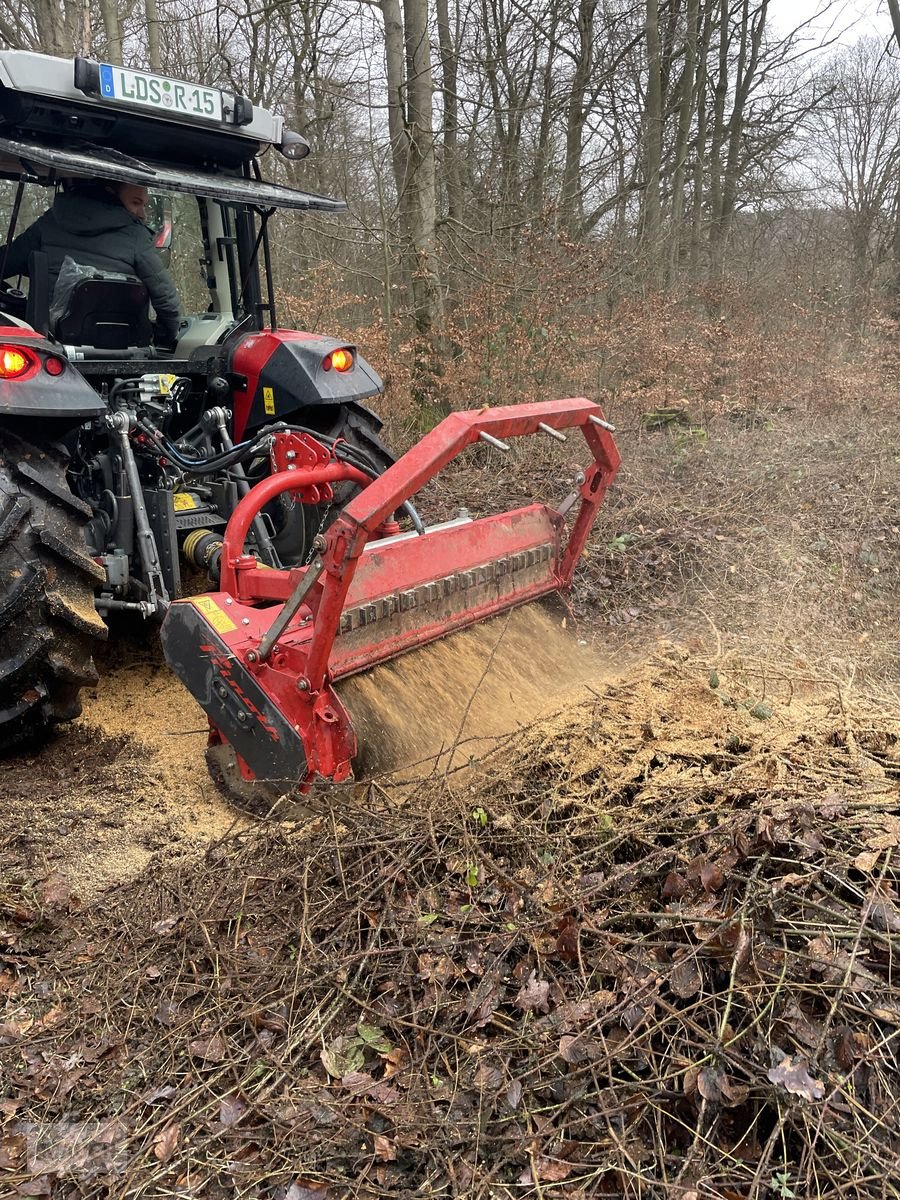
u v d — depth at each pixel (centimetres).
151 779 350
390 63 799
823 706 324
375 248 1073
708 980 211
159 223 439
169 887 278
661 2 1471
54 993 245
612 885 241
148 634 459
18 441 335
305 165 1282
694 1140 181
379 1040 217
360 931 247
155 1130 203
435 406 801
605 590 505
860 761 278
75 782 351
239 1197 185
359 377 439
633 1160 179
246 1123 203
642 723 314
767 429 732
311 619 301
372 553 318
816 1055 189
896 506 566
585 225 1181
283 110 1421
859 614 471
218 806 332
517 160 1131
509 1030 212
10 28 1288
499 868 257
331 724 287
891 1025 195
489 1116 194
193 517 404
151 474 409
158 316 435
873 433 695
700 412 782
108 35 1188
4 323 379
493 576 369
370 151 1034
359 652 314
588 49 1264
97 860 301
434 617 344
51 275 407
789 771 271
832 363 880
